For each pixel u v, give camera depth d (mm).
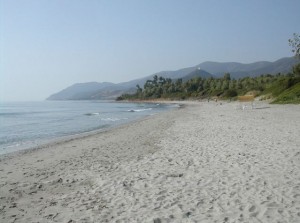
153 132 23797
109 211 7504
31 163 14484
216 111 47938
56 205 8234
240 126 23094
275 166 10414
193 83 185500
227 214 6836
